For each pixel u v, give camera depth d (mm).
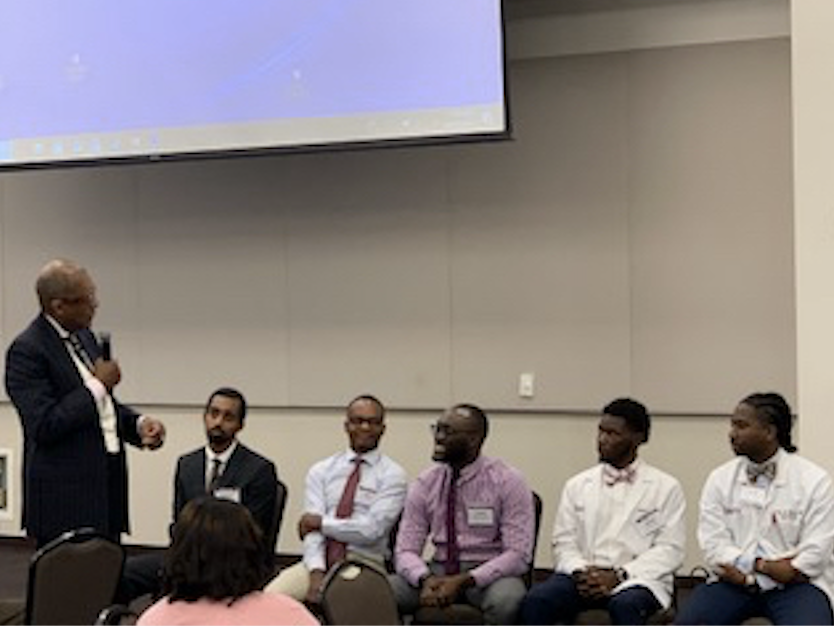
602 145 5484
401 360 5820
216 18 5582
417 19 5234
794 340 5195
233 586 2430
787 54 5203
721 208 5309
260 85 5520
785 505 3865
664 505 4117
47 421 3820
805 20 4402
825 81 4379
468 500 4230
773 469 3914
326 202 5953
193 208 6203
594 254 5500
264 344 6078
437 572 4246
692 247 5352
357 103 5363
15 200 6562
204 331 6195
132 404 6340
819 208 4391
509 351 5633
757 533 3893
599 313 5488
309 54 5434
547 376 5570
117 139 5773
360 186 5891
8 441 6625
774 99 5227
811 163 4402
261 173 6070
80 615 3262
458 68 5176
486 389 5680
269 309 6066
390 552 4465
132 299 6332
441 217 5746
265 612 2453
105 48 5773
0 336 6609
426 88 5238
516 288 5621
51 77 5875
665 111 5391
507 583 4035
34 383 3861
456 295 5723
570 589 3938
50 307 3932
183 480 4492
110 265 6375
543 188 5578
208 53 5602
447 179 5734
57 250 6484
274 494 4473
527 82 5609
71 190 6449
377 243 5863
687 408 5359
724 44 5297
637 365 5438
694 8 5336
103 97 5789
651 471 4184
